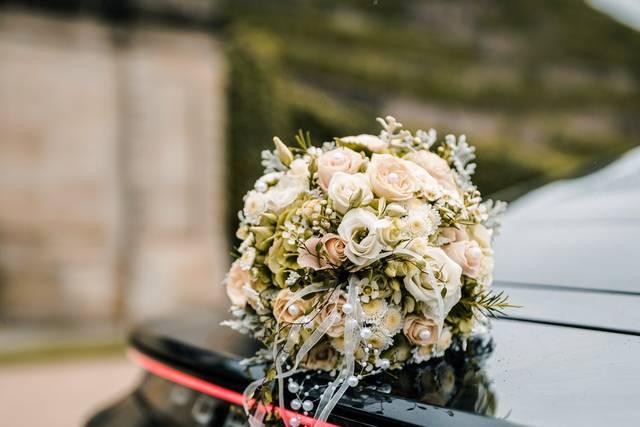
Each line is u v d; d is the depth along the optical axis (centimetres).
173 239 697
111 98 668
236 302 134
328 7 1084
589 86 1368
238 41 779
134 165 680
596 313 134
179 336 162
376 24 1131
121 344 561
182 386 155
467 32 1244
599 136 1343
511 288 158
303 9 1047
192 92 700
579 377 107
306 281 122
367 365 120
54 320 657
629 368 107
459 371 118
